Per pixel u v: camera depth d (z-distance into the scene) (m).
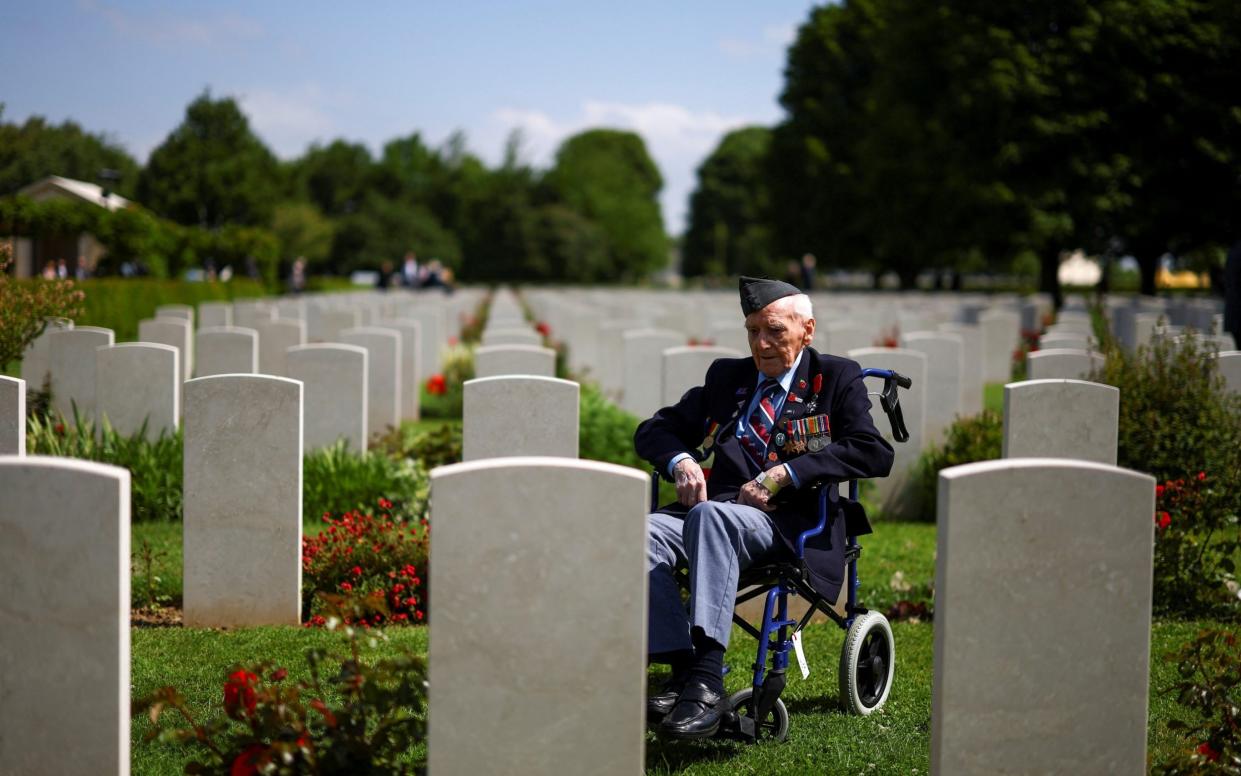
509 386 6.02
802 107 54.59
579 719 3.01
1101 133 32.34
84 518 3.04
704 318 22.64
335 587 6.11
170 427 8.59
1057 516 3.10
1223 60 30.81
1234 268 10.95
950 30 34.81
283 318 20.70
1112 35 31.28
